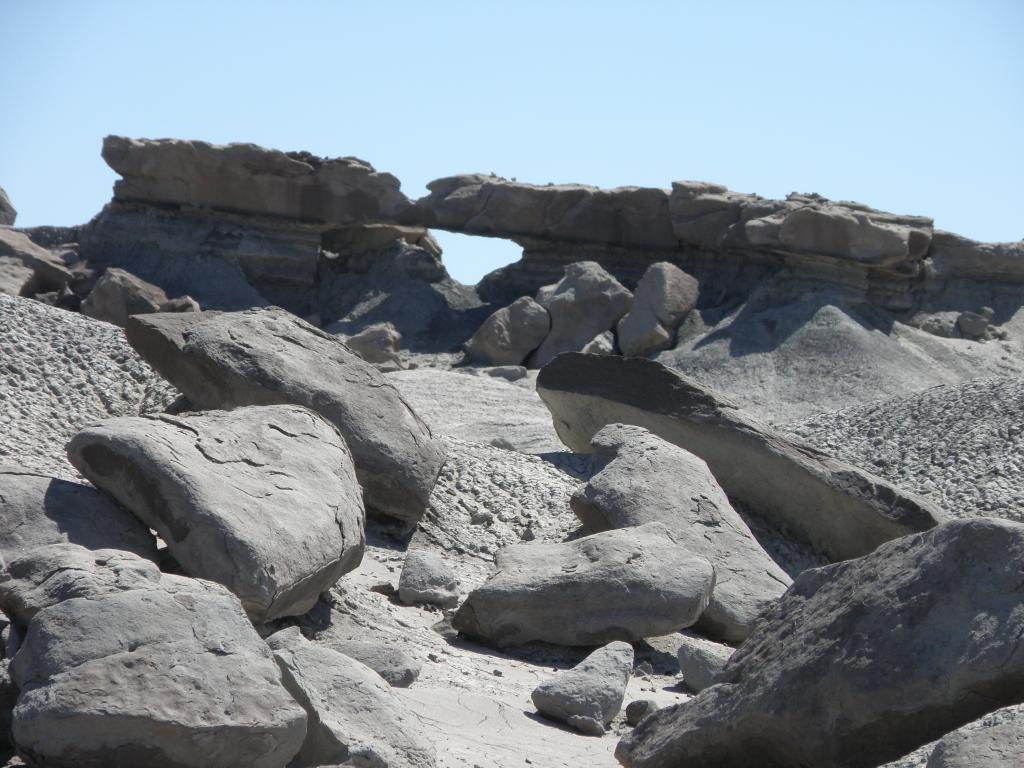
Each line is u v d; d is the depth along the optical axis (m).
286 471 17.25
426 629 19.56
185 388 25.67
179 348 25.30
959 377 73.62
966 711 10.62
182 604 11.12
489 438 48.28
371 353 74.56
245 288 85.50
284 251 87.56
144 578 12.06
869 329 75.44
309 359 25.83
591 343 76.31
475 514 26.80
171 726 9.98
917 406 46.00
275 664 10.99
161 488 15.27
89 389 29.80
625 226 86.44
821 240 76.75
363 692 12.14
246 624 11.26
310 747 11.11
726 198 83.31
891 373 71.06
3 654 12.01
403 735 11.78
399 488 24.66
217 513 15.14
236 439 17.28
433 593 21.09
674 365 74.31
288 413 18.77
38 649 10.60
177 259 86.38
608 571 19.53
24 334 31.02
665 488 23.89
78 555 12.63
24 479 15.20
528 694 16.81
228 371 24.84
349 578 21.28
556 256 89.06
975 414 43.22
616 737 15.20
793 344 73.75
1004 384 44.88
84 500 15.30
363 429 24.70
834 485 28.00
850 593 11.88
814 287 78.19
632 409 30.69
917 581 11.26
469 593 21.20
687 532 23.02
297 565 15.62
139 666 10.38
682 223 83.25
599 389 31.39
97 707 9.95
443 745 12.87
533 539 26.30
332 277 91.31
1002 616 10.61
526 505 28.06
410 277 89.69
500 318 78.50
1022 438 40.59
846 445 44.88
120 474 15.47
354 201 86.81
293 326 26.72
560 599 19.25
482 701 15.34
